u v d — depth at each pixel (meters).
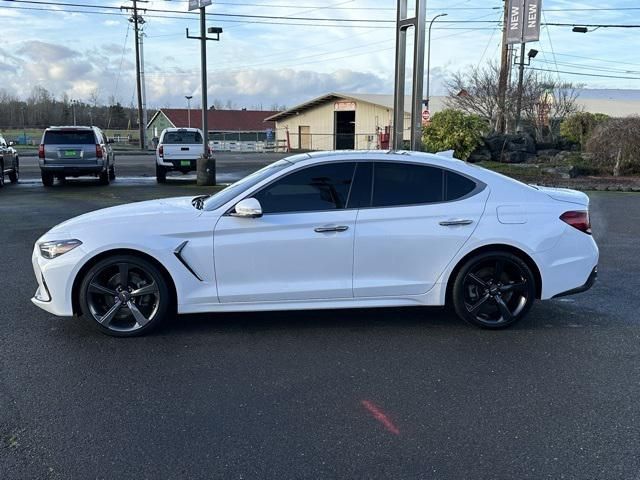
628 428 3.69
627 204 14.73
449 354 4.92
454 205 5.39
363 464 3.27
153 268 5.13
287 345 5.09
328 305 5.32
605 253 9.12
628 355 4.93
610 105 51.44
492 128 28.25
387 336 5.34
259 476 3.16
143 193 16.17
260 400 4.04
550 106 29.80
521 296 5.51
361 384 4.31
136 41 47.72
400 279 5.36
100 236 5.06
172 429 3.64
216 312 5.53
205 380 4.35
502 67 27.53
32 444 3.45
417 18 10.91
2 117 94.06
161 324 5.45
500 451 3.41
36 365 4.59
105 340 5.14
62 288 5.09
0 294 6.48
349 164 5.37
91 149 17.89
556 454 3.38
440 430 3.65
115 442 3.48
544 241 5.42
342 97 52.22
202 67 17.95
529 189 5.61
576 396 4.14
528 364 4.71
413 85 11.24
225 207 5.23
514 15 23.80
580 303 6.48
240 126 78.31
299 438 3.54
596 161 21.23
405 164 5.43
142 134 49.44
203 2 17.08
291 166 5.34
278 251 5.18
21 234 10.02
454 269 5.41
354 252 5.26
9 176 19.72
